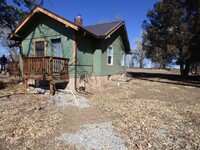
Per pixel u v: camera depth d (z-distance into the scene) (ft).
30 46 38.81
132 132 14.32
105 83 42.63
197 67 90.74
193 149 11.77
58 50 35.32
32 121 16.30
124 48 58.59
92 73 40.57
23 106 21.17
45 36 36.55
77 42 33.71
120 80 47.70
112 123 16.20
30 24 37.86
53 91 28.78
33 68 29.60
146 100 26.63
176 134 14.12
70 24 30.71
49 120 16.67
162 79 64.34
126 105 23.06
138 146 12.00
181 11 61.11
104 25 50.70
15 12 53.01
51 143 12.34
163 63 66.18
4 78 41.22
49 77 27.81
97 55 40.50
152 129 15.02
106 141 12.64
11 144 12.21
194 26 55.52
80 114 18.76
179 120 17.60
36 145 12.09
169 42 61.11
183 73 72.95
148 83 49.88
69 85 32.94
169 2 63.82
